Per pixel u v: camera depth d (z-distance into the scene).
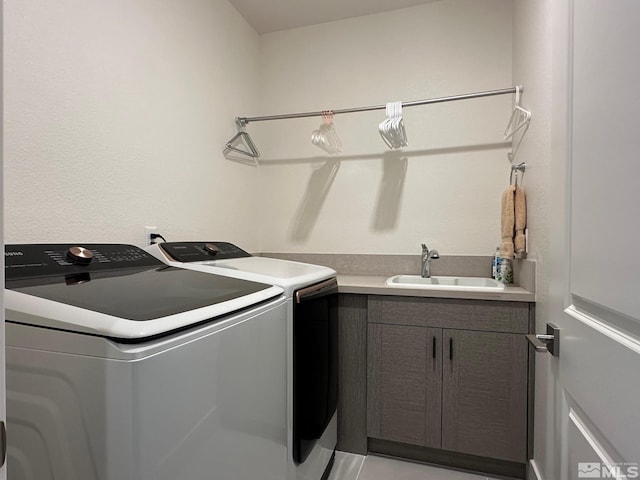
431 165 2.33
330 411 1.67
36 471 0.70
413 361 1.84
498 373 1.71
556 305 0.94
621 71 0.60
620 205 0.60
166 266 1.36
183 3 1.84
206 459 0.79
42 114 1.16
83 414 0.66
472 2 2.24
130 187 1.51
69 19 1.24
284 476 1.20
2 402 0.40
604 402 0.66
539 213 1.55
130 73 1.51
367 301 1.92
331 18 2.49
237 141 2.38
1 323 0.39
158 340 0.68
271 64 2.67
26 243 1.11
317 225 2.59
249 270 1.45
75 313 0.69
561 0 0.90
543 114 1.49
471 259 2.25
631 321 0.58
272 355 1.12
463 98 2.00
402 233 2.40
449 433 1.79
